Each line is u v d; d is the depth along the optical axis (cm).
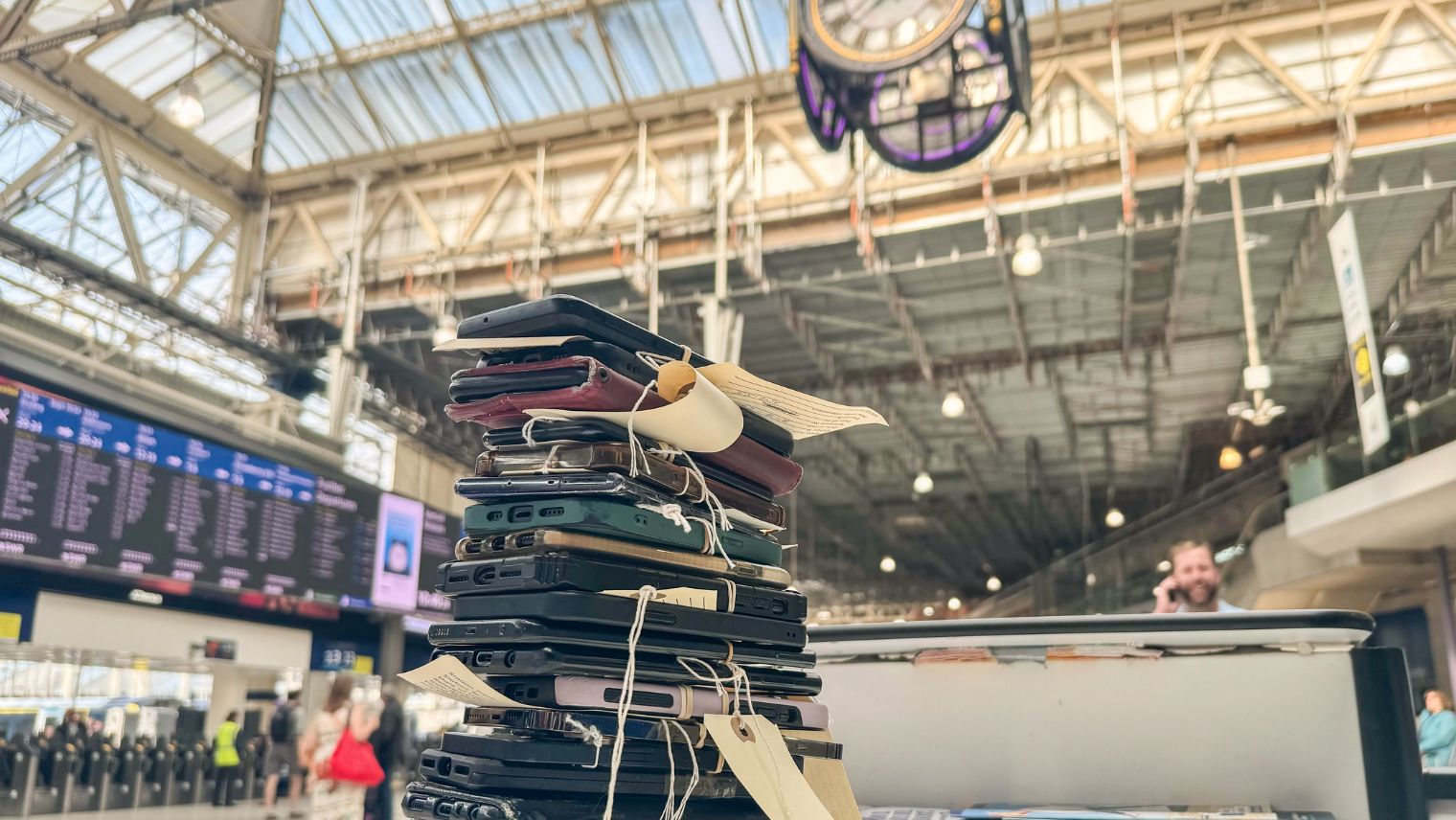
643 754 81
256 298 1132
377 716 648
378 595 1089
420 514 1165
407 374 1305
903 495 2020
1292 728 129
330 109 1098
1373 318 1234
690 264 1021
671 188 1030
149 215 1062
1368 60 866
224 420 984
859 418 101
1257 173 889
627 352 92
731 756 83
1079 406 1534
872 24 447
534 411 88
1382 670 127
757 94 1011
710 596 89
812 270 1078
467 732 86
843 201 970
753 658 93
